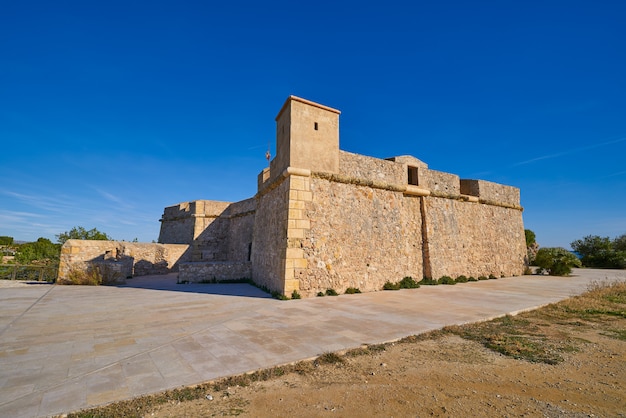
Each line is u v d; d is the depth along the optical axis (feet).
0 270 52.85
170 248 69.21
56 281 46.37
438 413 10.83
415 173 50.47
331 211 38.34
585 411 10.99
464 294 36.81
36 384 12.52
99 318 23.95
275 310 27.12
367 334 19.85
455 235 52.34
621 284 41.91
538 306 29.30
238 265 50.01
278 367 14.57
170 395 11.87
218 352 16.39
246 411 10.95
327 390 12.64
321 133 39.34
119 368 14.21
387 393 12.35
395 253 43.86
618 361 15.92
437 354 16.93
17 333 19.81
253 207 63.41
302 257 35.06
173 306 28.81
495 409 11.10
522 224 67.36
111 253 57.41
